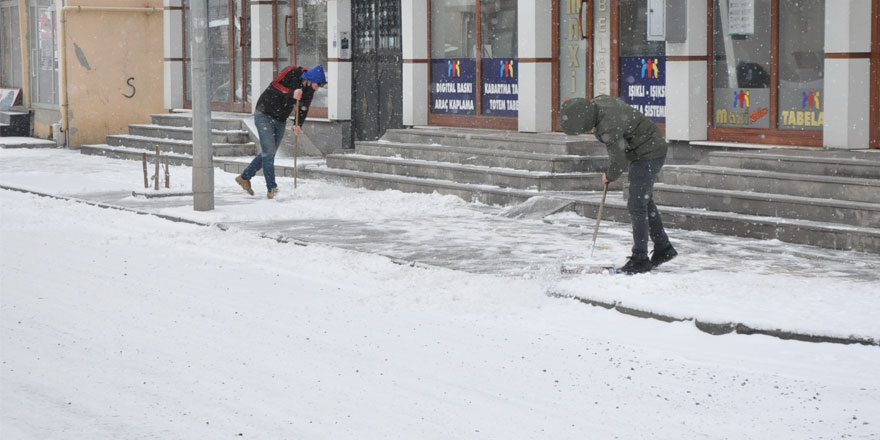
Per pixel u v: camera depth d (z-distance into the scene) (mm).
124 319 8602
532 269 10219
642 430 5840
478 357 7355
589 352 7441
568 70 17453
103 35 27766
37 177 19531
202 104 14523
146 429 5922
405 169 17281
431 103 20234
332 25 22016
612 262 9891
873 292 8695
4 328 8312
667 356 7309
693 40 14984
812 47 13898
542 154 15742
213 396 6516
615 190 15141
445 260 10766
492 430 5852
